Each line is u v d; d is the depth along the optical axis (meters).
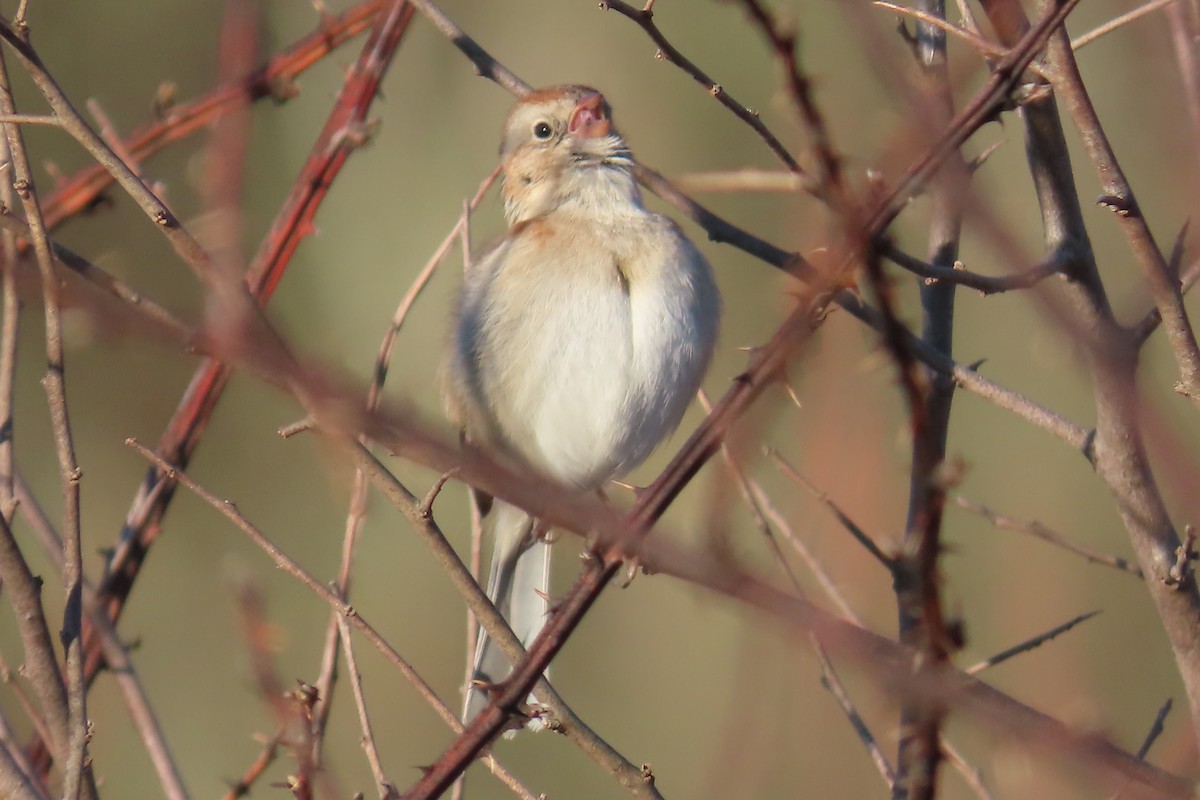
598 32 16.75
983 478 14.59
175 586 15.95
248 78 7.05
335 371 3.65
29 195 5.86
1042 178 6.69
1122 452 6.80
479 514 7.73
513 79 8.95
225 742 15.03
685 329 8.57
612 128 8.97
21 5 6.03
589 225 8.77
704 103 16.55
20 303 7.02
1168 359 10.98
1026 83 6.48
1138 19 5.77
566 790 15.30
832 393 6.55
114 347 3.81
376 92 8.59
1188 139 5.68
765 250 7.95
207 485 16.28
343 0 12.62
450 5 16.52
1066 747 4.70
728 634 15.71
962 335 14.98
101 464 15.24
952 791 8.40
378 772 6.66
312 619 15.85
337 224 16.33
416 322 15.55
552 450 8.70
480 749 5.57
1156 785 4.89
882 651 4.21
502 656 7.91
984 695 4.80
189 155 12.91
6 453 6.86
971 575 13.61
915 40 6.98
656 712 15.59
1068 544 7.70
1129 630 13.77
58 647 10.45
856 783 8.80
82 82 15.66
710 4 16.62
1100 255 10.74
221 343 3.65
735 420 4.77
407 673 6.19
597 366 8.50
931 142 4.04
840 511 6.67
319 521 16.27
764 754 6.74
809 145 4.62
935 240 8.02
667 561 4.08
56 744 6.29
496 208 16.20
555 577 11.33
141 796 14.48
